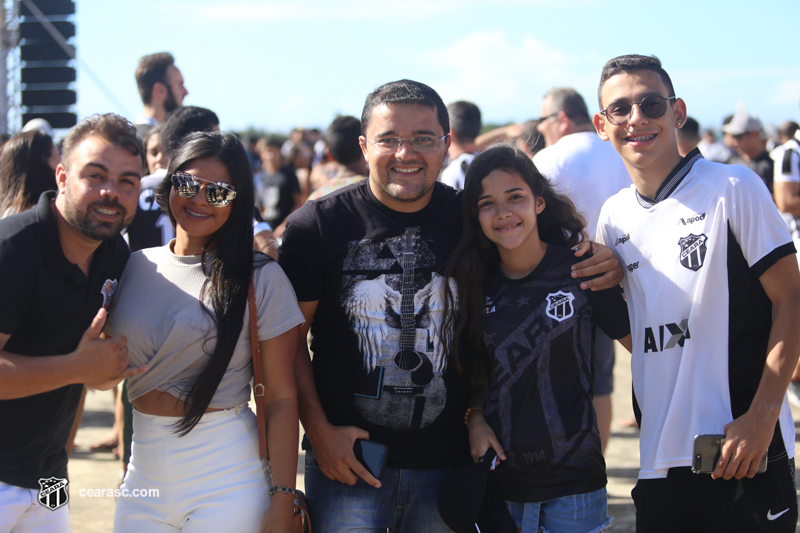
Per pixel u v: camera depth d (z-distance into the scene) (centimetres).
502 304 267
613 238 275
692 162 254
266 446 241
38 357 215
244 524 232
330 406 268
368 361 260
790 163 590
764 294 244
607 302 267
